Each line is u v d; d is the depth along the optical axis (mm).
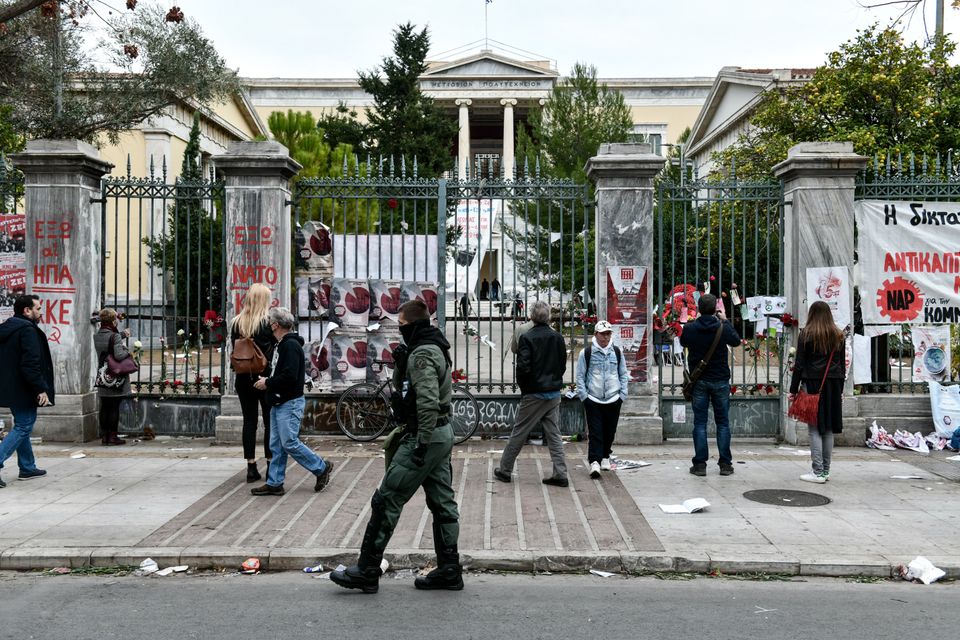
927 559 5633
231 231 9844
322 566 5645
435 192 10070
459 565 5254
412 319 5262
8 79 16594
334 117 33062
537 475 8211
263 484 7695
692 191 10086
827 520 6617
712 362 8242
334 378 10062
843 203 9664
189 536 6102
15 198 10312
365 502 7121
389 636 4418
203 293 16922
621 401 8188
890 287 9938
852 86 16266
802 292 9727
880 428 9758
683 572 5633
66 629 4516
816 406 7844
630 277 9812
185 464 8672
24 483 7797
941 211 9891
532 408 7727
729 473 8227
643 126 48406
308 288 10062
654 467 8633
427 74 45062
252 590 5219
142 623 4609
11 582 5391
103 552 5719
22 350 7777
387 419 9867
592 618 4719
